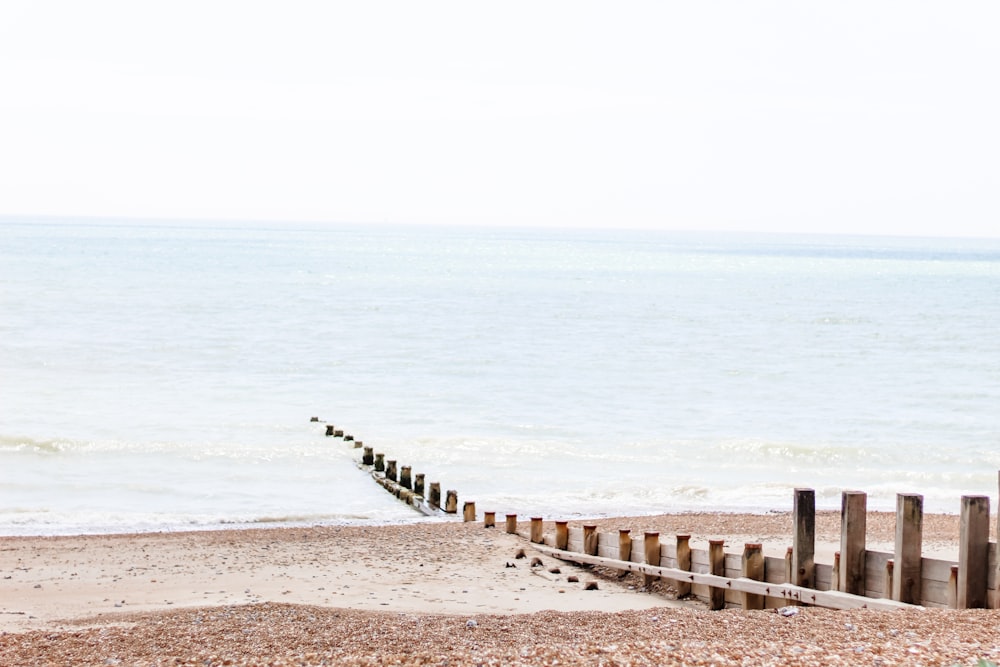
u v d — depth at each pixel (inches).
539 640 548.7
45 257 5826.8
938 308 3727.9
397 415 1576.0
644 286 4677.7
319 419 1515.7
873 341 2699.3
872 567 601.0
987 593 559.2
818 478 1238.9
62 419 1469.0
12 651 539.5
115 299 3329.2
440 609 685.3
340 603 706.2
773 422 1573.6
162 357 2116.1
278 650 536.4
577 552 842.2
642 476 1224.2
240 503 1074.7
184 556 858.1
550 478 1208.2
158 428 1423.5
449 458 1293.1
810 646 484.7
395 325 2824.8
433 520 1016.9
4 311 2883.9
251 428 1438.2
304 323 2817.4
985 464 1307.8
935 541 895.7
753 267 6958.7
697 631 537.3
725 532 938.7
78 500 1070.4
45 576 788.0
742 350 2475.4
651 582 751.1
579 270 6013.8
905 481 1230.3
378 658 499.2
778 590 623.5
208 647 547.2
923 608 556.1
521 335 2674.7
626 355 2336.4
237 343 2357.3
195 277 4505.4
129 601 714.8
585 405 1700.3
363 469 1234.6
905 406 1734.7
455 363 2139.5
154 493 1107.9
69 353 2117.4
